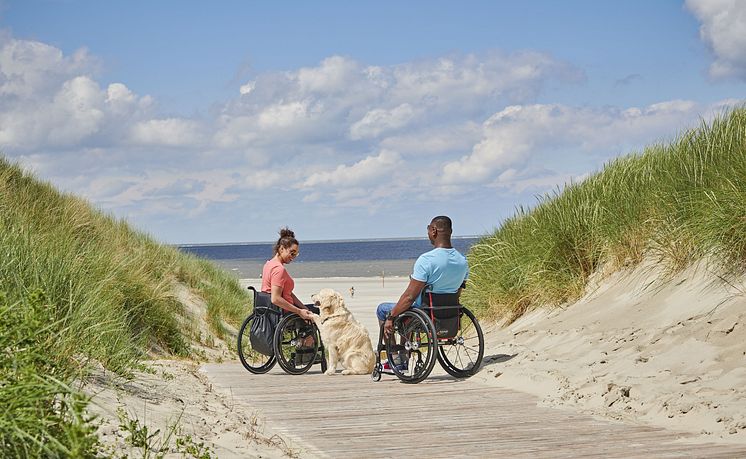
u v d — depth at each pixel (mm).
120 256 11750
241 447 4344
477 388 6926
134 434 3699
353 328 8328
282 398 6629
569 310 9180
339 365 9453
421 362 7570
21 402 2908
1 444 2826
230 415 5504
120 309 9312
